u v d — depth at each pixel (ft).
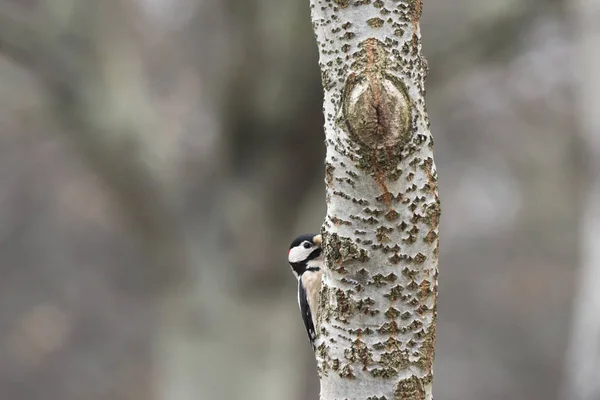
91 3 42.09
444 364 97.91
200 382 45.29
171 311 45.88
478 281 99.35
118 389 94.27
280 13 39.65
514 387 95.61
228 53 41.27
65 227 95.45
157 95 51.29
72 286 97.25
